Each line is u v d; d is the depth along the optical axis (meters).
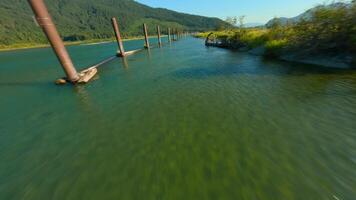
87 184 8.22
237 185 7.55
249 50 43.41
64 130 13.22
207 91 18.39
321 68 23.19
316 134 10.47
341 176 7.65
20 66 50.66
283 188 7.29
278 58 31.89
